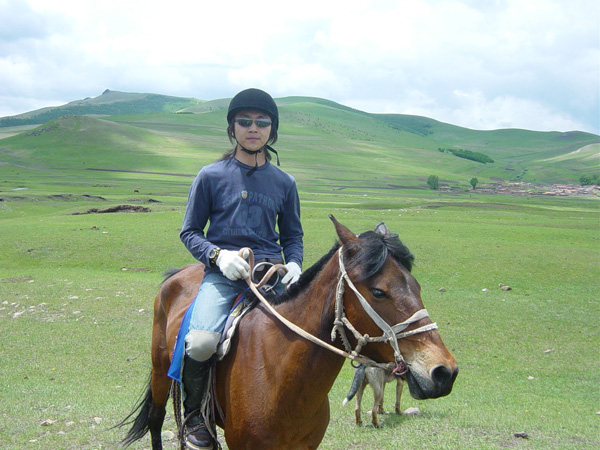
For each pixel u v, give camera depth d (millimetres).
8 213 43562
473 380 11219
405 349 2963
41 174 117875
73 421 6848
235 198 3957
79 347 12727
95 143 173000
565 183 179625
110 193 71375
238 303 3861
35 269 21828
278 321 3576
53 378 10359
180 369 3809
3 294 17609
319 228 28484
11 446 5926
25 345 12781
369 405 8836
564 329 14938
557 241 26609
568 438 6875
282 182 4160
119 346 12859
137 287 18484
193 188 4039
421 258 22359
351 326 3137
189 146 184875
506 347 13570
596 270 20875
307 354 3355
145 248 24500
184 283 4672
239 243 3994
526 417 8031
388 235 3264
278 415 3385
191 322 3781
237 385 3555
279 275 3969
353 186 123875
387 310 3016
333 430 7195
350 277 3156
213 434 3807
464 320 15586
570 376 11656
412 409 8359
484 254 23016
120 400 8156
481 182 164250
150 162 149875
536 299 17625
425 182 148250
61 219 34188
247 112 3930
